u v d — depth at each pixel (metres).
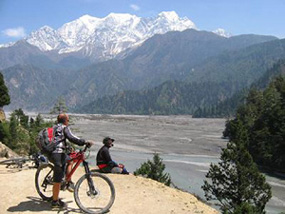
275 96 100.31
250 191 23.55
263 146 66.25
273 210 32.44
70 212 8.42
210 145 90.00
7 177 11.29
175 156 69.12
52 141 8.19
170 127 162.00
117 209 9.02
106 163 13.80
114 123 185.75
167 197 10.74
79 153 8.49
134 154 70.56
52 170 9.27
